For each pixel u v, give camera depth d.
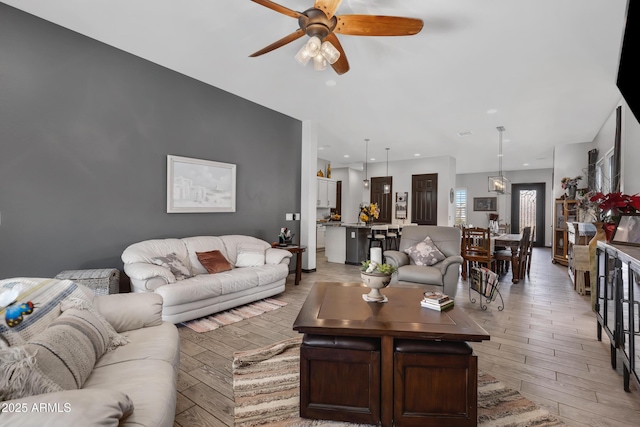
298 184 5.79
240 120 4.70
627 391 2.03
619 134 4.27
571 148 6.93
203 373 2.23
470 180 11.90
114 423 0.93
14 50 2.71
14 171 2.72
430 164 8.90
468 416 1.64
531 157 8.75
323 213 9.80
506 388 2.05
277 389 2.03
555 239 7.19
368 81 3.91
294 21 2.74
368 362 1.70
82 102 3.10
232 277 3.51
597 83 3.81
